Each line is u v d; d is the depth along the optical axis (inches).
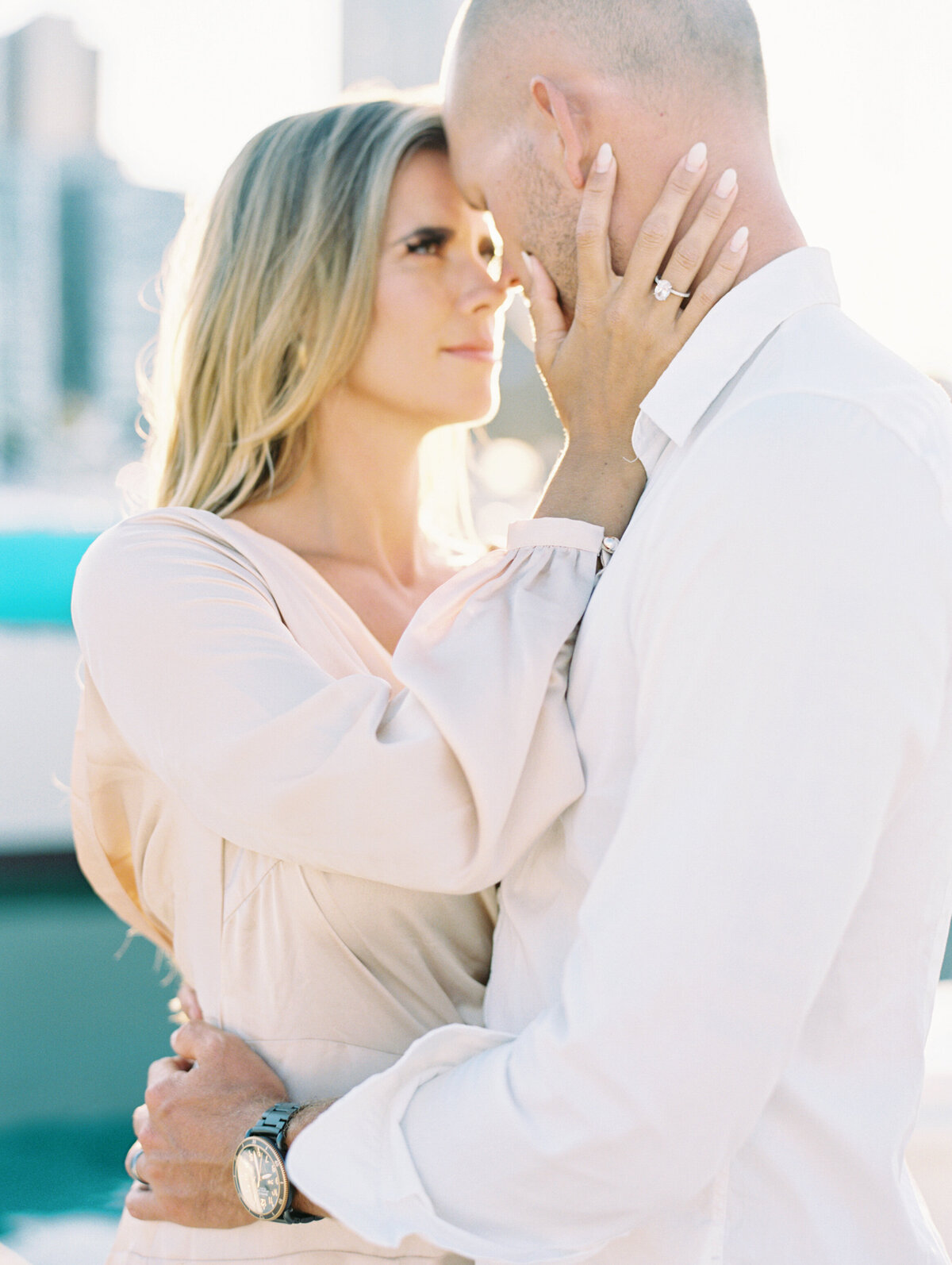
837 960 36.4
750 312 38.6
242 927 46.0
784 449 32.5
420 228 54.9
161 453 63.8
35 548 317.1
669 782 32.4
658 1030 31.2
